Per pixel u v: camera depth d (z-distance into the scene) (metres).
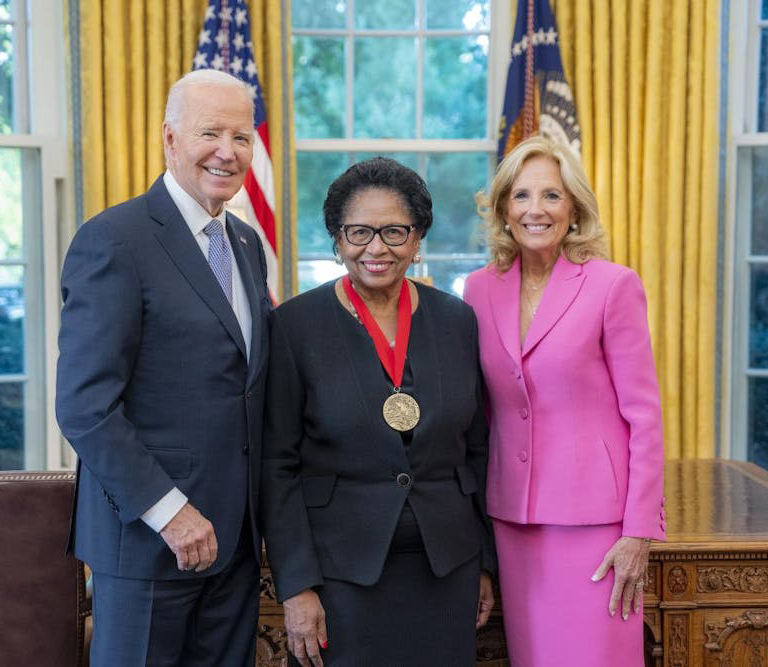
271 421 2.07
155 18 4.09
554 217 2.14
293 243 4.34
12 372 4.34
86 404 1.85
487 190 4.62
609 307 2.09
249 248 2.19
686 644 2.39
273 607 2.39
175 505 1.90
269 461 2.06
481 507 2.23
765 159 4.50
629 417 2.10
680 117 4.24
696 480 3.09
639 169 4.29
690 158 4.27
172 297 1.95
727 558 2.38
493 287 2.26
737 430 4.61
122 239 1.92
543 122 4.25
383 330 2.10
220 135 1.99
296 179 4.53
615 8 4.21
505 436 2.19
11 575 2.23
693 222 4.29
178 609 1.98
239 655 2.09
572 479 2.10
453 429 2.08
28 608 2.23
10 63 4.30
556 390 2.11
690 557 2.37
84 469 2.07
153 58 4.11
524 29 4.27
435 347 2.11
